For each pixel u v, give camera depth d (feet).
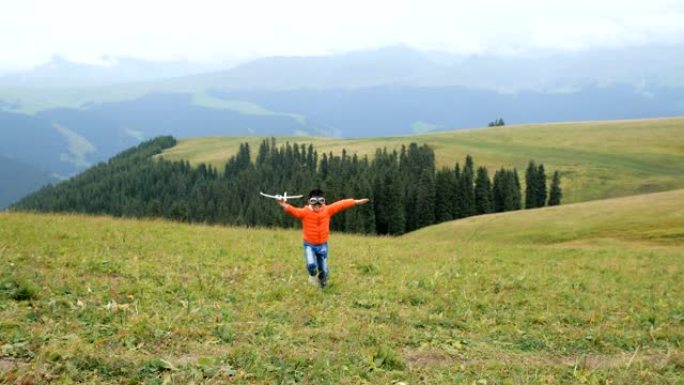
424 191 433.89
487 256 83.92
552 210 206.69
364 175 485.56
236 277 51.85
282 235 92.63
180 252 62.18
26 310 34.88
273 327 36.47
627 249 112.47
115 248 61.52
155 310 37.45
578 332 42.37
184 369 27.76
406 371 30.94
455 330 41.22
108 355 28.19
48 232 68.33
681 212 172.55
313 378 28.55
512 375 31.53
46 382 24.70
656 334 43.21
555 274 69.21
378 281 56.08
